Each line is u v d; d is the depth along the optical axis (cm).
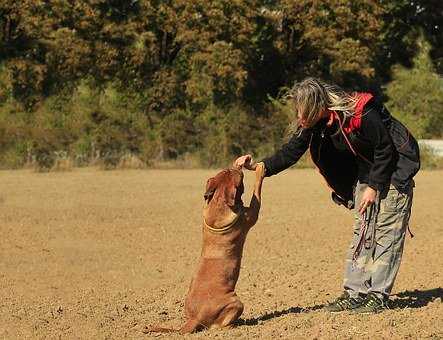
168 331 723
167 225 1509
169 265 1142
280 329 714
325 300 881
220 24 3631
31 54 3412
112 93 3425
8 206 1733
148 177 2550
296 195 2059
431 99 4222
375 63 4331
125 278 1052
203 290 719
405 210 754
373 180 730
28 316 821
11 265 1132
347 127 727
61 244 1300
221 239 720
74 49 3394
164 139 3231
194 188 2194
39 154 3002
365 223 758
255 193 745
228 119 3316
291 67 3991
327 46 3906
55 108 3278
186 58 3628
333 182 773
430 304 819
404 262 1130
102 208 1730
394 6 4428
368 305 762
